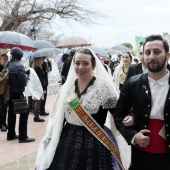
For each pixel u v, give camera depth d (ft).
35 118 26.58
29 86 25.04
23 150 18.63
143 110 7.68
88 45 42.42
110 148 9.47
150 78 7.76
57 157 9.65
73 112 9.52
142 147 7.70
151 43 7.53
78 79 9.93
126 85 8.16
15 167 15.75
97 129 9.38
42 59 28.35
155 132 7.60
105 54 42.04
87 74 9.67
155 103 7.59
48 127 10.16
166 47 7.55
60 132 9.82
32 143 20.11
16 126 24.99
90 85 9.63
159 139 7.59
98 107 9.41
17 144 19.90
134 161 8.04
